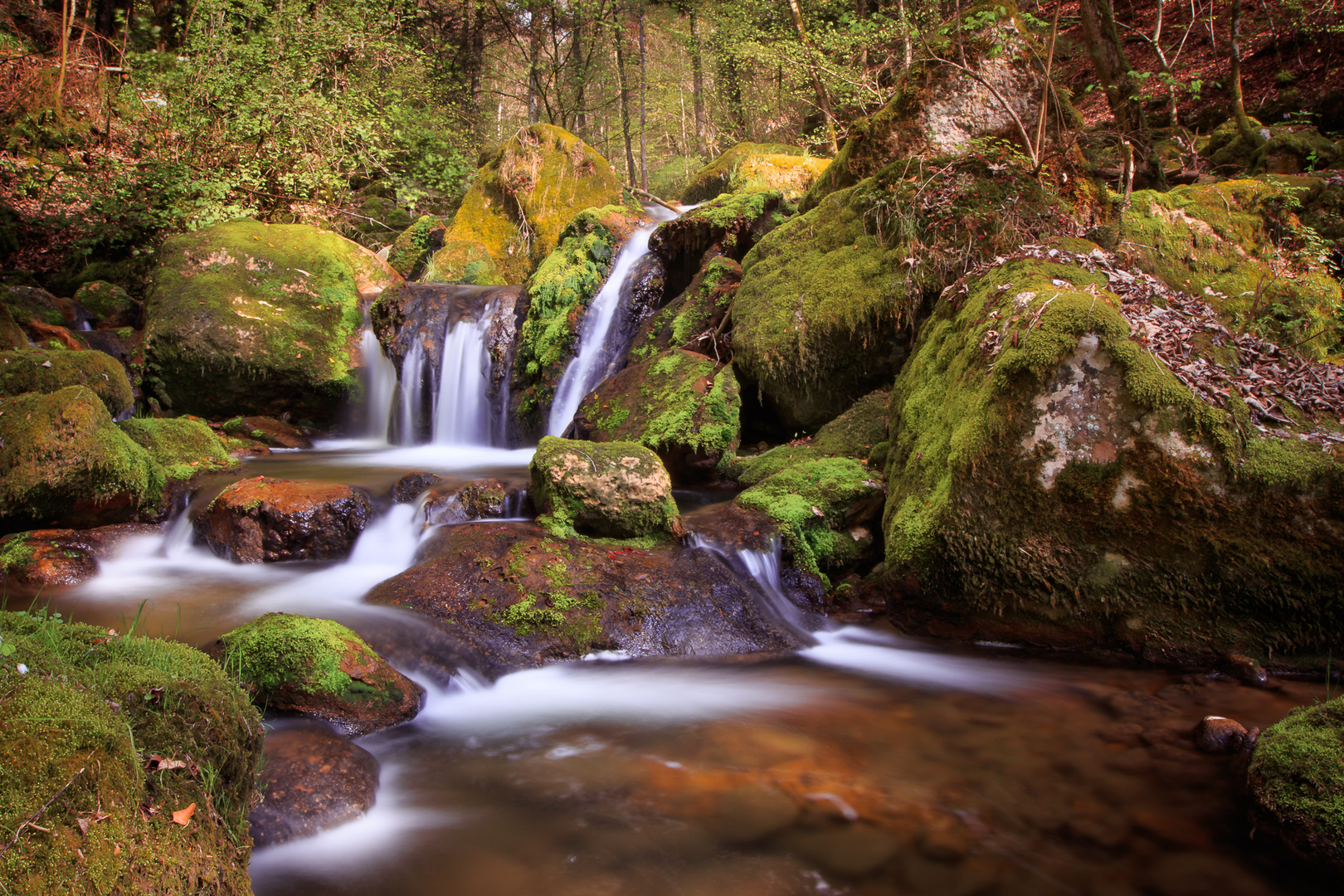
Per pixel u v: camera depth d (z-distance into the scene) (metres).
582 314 9.48
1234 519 4.25
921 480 5.22
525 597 4.84
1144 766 3.51
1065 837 3.03
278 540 5.81
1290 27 11.10
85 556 5.59
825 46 12.84
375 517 6.15
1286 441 4.24
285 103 12.73
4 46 13.33
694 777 3.44
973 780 3.42
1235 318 6.27
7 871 1.57
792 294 7.25
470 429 9.76
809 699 4.22
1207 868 2.86
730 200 9.05
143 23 14.45
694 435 6.79
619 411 7.46
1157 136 10.59
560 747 3.68
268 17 14.40
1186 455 4.29
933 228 6.56
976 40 7.30
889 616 5.25
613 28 21.31
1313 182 7.40
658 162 28.47
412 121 16.12
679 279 9.37
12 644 2.13
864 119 8.04
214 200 12.05
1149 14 13.73
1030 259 5.54
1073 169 6.98
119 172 12.27
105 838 1.77
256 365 9.85
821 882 2.78
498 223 13.88
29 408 5.99
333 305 10.52
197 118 12.65
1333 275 7.09
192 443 7.55
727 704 4.14
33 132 12.74
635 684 4.37
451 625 4.62
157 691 2.26
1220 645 4.40
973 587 4.81
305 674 3.68
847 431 6.66
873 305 6.68
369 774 3.27
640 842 2.98
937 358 5.70
